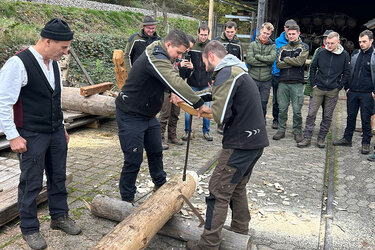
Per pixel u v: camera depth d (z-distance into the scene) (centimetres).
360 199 385
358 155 535
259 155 262
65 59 890
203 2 2389
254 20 1295
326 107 560
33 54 248
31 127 256
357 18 1508
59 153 282
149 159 345
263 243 298
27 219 272
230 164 250
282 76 584
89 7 1838
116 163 454
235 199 280
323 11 1574
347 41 1449
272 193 392
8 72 236
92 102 579
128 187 328
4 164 394
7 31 883
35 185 267
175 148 533
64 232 295
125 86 308
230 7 2234
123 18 1861
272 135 635
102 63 1103
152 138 330
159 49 289
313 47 1467
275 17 1418
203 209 345
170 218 292
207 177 425
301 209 358
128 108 306
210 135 616
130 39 513
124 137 311
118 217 308
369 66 512
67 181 368
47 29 242
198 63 530
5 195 312
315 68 556
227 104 238
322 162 498
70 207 335
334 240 304
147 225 236
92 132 596
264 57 579
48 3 1583
